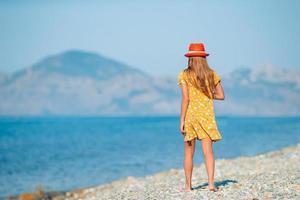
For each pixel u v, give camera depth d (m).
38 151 66.62
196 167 25.75
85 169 43.00
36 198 26.67
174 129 141.38
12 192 31.25
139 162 46.09
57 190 30.16
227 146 56.94
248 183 15.47
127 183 25.12
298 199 12.63
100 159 52.03
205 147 13.87
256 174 19.12
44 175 39.75
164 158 48.44
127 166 43.31
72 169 43.50
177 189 15.78
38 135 117.88
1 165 48.25
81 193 26.33
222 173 21.69
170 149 60.91
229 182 16.44
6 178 38.31
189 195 13.90
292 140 64.62
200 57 13.83
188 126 13.93
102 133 123.19
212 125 13.82
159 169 39.59
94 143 81.81
